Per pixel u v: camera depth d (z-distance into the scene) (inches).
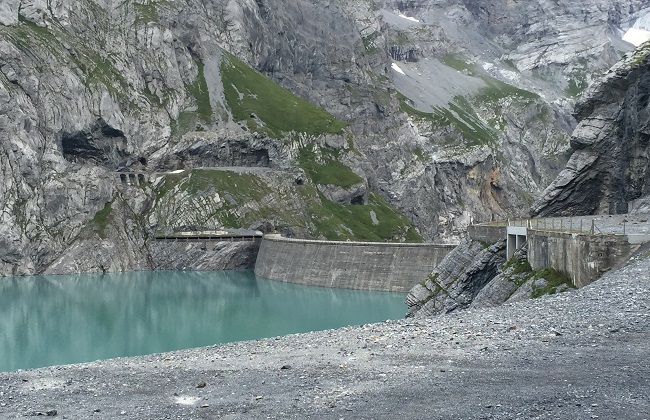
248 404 1241.4
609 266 2285.9
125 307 5369.1
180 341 3949.3
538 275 2669.8
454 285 3484.3
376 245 6304.1
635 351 1302.9
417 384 1252.5
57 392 1460.4
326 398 1226.0
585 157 4298.7
